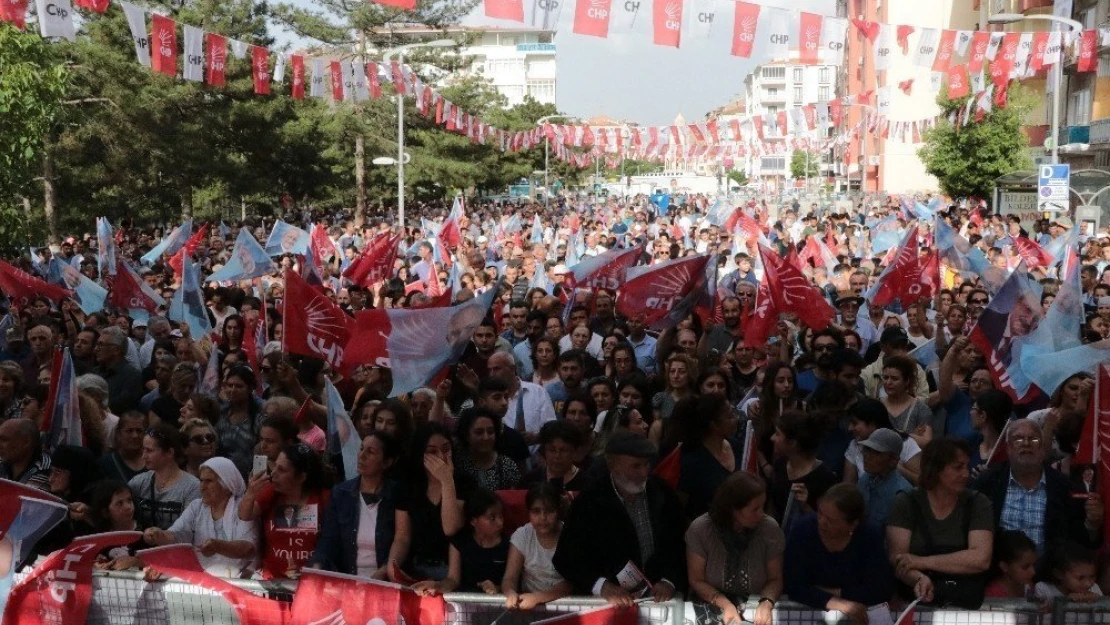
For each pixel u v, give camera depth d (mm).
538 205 61688
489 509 6000
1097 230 28547
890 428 7273
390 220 45656
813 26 13273
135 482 7094
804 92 145875
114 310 15102
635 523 5762
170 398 9203
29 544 5777
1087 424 6504
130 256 27016
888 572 5531
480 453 7105
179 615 5727
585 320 12789
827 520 5383
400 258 22297
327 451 7883
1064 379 7668
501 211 54594
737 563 5609
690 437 6957
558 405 9922
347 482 6371
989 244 23484
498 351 9547
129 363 11016
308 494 6441
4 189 17266
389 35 47688
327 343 9672
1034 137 46281
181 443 7113
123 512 6434
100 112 32344
